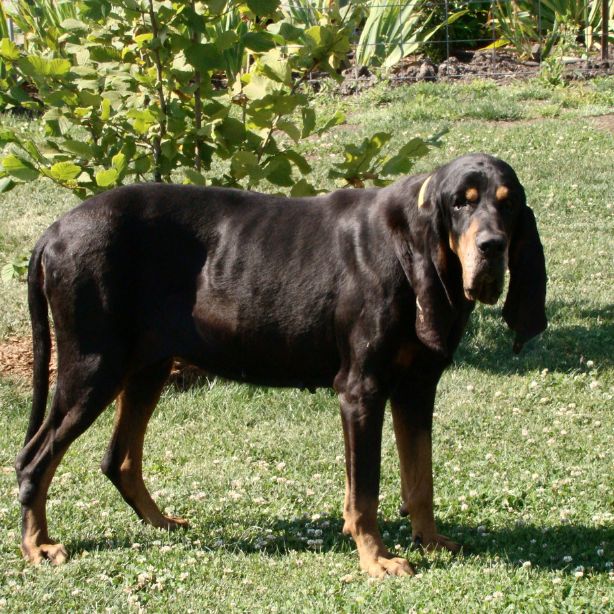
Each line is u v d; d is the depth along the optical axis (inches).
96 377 249.3
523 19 854.5
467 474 302.7
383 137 358.3
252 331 249.0
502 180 222.2
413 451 253.8
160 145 367.6
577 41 866.1
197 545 260.1
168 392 374.6
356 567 244.7
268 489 295.7
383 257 236.7
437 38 863.1
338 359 246.8
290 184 371.6
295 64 365.1
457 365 397.4
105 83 361.7
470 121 711.1
